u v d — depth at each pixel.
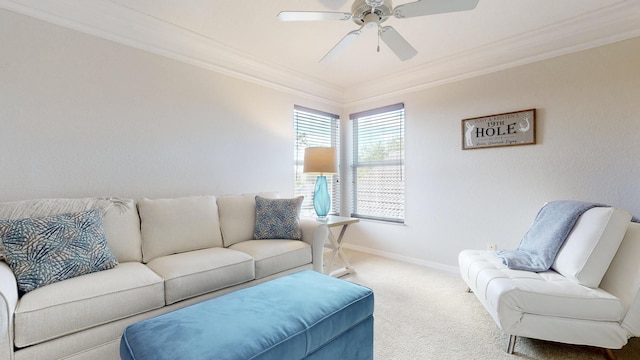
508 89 2.71
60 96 2.00
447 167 3.14
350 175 4.18
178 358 0.92
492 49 2.75
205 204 2.39
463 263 2.32
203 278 1.78
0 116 1.80
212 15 2.27
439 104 3.21
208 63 2.77
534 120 2.56
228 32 2.53
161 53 2.47
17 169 1.85
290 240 2.51
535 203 2.57
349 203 4.18
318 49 2.86
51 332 1.25
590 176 2.30
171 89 2.54
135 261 1.93
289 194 3.55
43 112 1.94
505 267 1.96
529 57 2.58
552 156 2.48
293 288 1.51
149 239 2.03
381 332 1.89
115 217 1.94
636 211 2.11
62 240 1.54
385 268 3.22
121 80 2.26
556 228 1.95
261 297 1.39
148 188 2.41
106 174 2.20
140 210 2.10
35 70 1.91
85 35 2.10
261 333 1.08
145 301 1.53
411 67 3.29
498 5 2.11
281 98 3.46
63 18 2.00
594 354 1.64
